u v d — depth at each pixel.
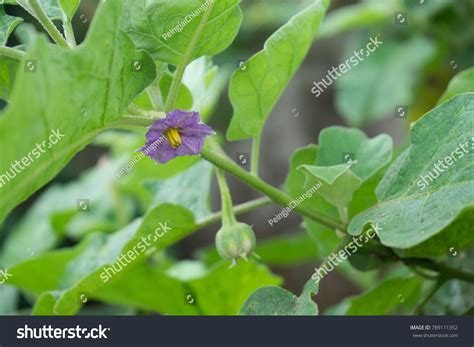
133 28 0.59
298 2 1.64
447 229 0.61
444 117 0.59
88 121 0.55
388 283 0.67
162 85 0.64
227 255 0.61
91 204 1.06
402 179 0.59
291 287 1.57
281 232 1.62
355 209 0.65
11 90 0.61
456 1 1.12
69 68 0.52
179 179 0.73
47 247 1.05
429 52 1.17
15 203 0.54
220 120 1.65
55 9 0.62
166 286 0.74
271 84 0.63
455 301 0.70
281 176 1.72
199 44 0.60
